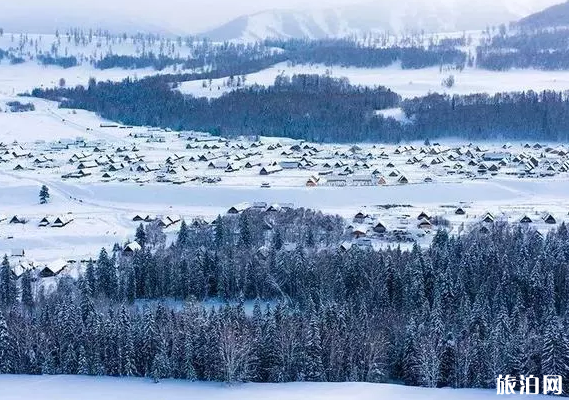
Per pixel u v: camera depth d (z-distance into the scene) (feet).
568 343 384.06
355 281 534.37
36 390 396.78
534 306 498.69
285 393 387.55
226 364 407.23
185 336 426.10
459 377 405.80
